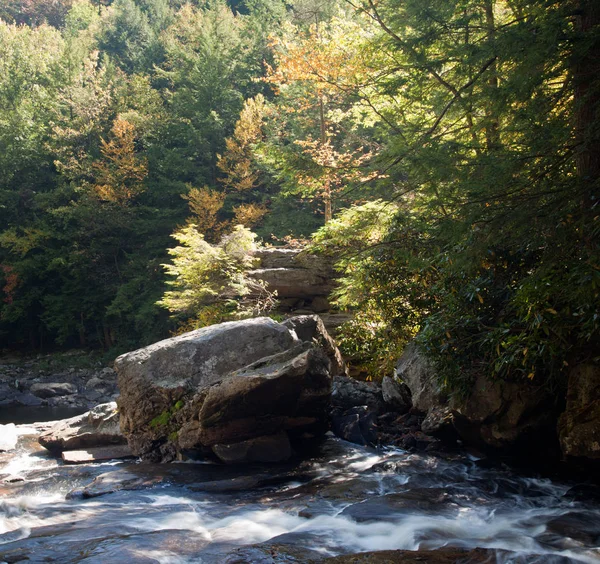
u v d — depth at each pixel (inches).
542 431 311.7
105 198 1450.5
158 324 1338.6
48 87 1859.0
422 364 397.7
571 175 281.9
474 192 290.2
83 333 1561.3
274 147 507.8
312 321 492.7
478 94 325.4
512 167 275.7
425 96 470.6
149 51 2174.0
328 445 371.9
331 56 682.8
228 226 1347.2
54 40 2268.7
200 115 1555.1
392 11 462.9
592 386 274.8
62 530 241.1
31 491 306.8
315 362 360.8
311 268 690.8
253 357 393.1
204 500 281.9
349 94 627.8
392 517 241.8
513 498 267.9
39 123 1707.7
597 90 263.1
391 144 487.2
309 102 890.1
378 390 438.0
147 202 1553.9
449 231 297.0
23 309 1525.6
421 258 403.5
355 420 389.4
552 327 257.8
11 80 1870.1
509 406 316.8
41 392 1133.7
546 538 219.8
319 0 963.3
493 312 328.8
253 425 344.8
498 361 290.8
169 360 389.1
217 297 696.4
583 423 270.5
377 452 354.9
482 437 327.3
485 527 233.1
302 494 281.6
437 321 340.2
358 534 225.9
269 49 1740.9
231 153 1408.7
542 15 279.3
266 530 236.4
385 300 479.8
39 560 204.5
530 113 289.0
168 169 1514.5
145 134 1574.8
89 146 1651.1
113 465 359.9
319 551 209.2
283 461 342.3
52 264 1471.5
